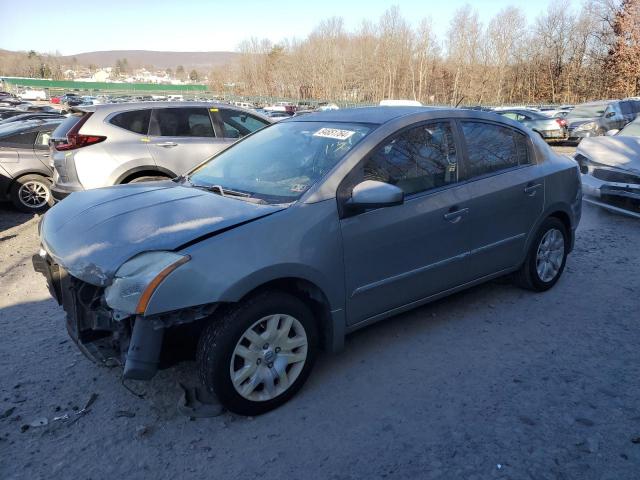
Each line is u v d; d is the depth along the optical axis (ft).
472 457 9.02
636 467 8.70
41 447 9.40
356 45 249.75
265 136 14.28
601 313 14.60
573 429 9.68
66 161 22.22
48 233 11.03
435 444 9.37
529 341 13.06
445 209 12.67
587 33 182.91
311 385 11.26
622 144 26.32
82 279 9.48
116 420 10.15
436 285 13.02
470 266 13.67
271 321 10.14
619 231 23.29
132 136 23.07
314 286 10.73
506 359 12.23
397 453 9.16
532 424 9.84
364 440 9.52
